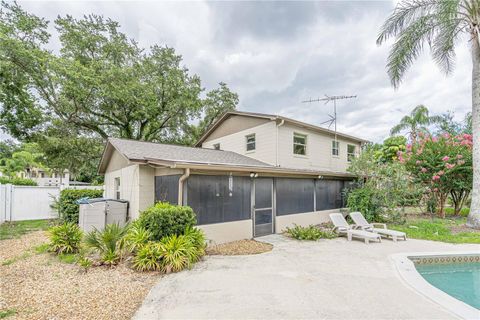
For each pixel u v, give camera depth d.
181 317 3.33
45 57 14.33
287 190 10.09
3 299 3.71
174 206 6.25
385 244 7.57
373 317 3.35
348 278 4.77
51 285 4.25
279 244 7.61
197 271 5.09
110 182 10.73
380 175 10.96
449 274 5.76
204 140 15.94
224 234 7.77
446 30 9.91
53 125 16.98
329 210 12.09
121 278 4.61
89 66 16.84
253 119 12.50
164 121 20.95
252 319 3.29
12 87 13.62
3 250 6.43
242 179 8.49
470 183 11.34
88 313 3.37
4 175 22.94
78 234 6.16
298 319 3.30
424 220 11.27
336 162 14.52
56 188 12.23
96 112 18.31
